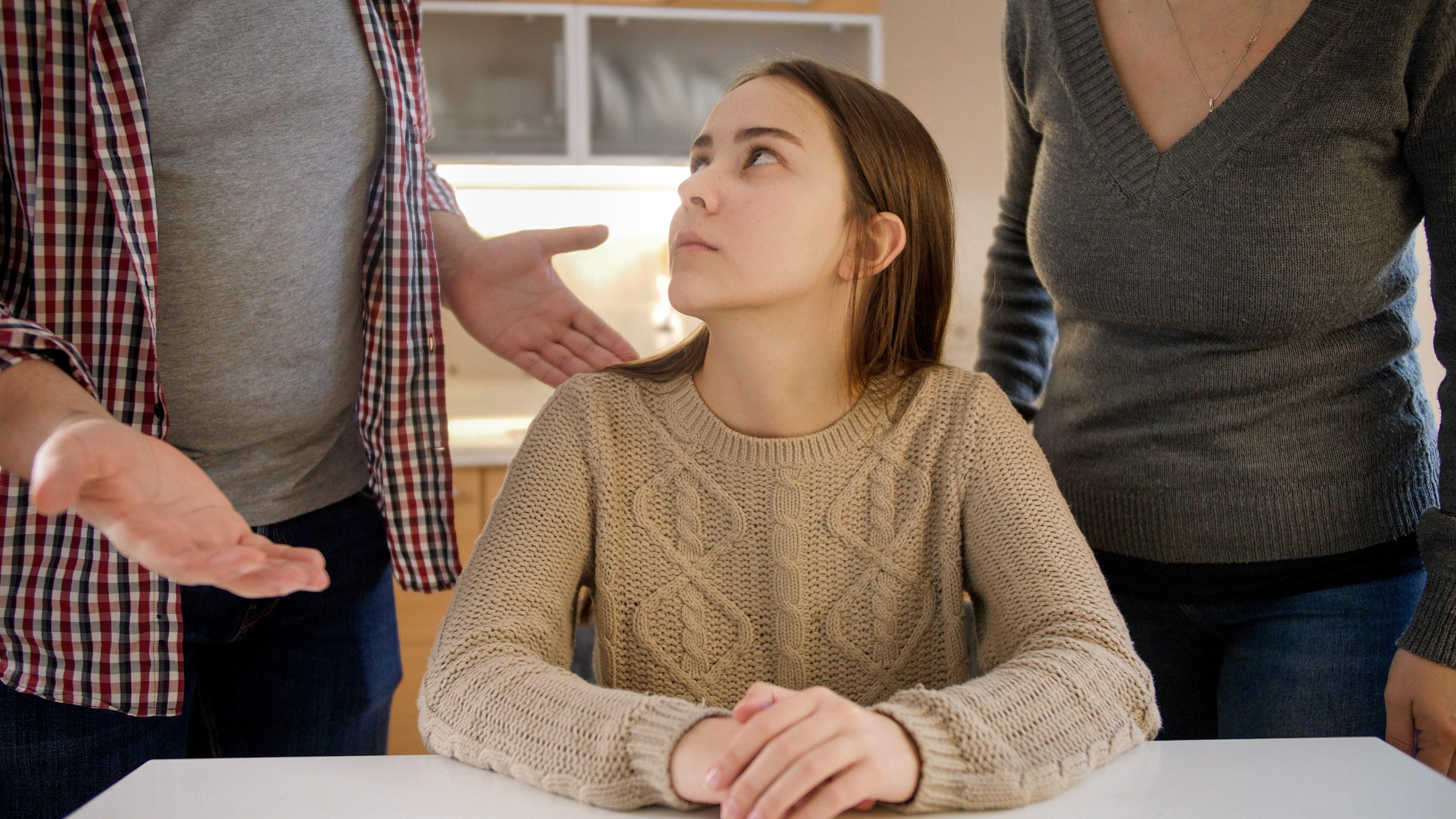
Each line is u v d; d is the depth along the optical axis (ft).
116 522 1.82
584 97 8.68
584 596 3.22
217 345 2.93
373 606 3.57
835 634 2.81
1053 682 2.24
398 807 1.99
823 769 1.86
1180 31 3.14
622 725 2.09
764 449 2.85
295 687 3.42
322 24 2.98
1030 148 3.75
